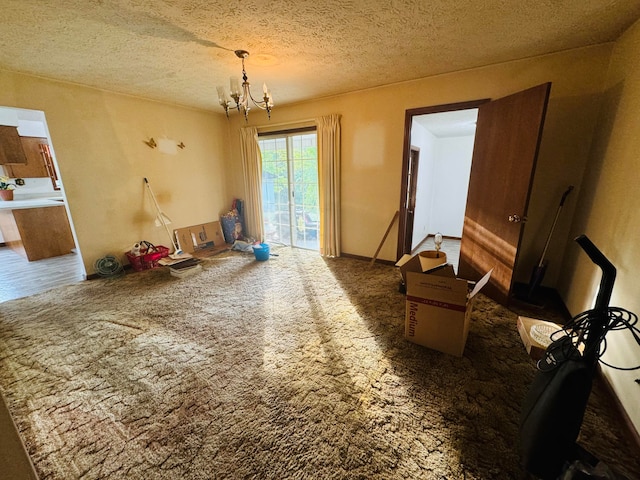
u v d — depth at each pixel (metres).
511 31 1.98
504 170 2.40
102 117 3.29
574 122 2.39
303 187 4.41
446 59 2.49
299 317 2.43
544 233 2.68
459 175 5.52
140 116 3.64
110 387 1.67
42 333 2.23
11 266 3.93
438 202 5.80
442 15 1.75
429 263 2.53
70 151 3.07
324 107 3.76
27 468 0.75
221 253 4.37
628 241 1.57
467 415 1.43
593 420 1.40
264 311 2.55
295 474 1.17
